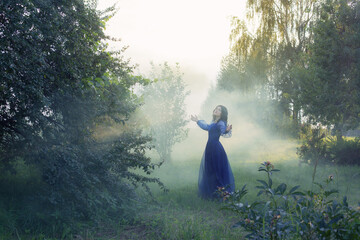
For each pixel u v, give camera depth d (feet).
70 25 14.37
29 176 18.31
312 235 10.46
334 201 10.84
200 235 13.08
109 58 16.93
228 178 20.66
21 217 13.53
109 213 15.61
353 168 34.73
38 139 14.60
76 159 14.71
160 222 14.71
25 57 11.86
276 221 10.15
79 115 15.96
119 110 17.53
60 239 12.46
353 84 39.68
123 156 16.78
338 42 40.22
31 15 11.62
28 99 12.92
